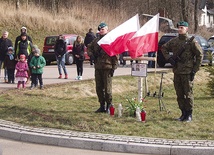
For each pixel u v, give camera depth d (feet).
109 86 33.65
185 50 31.12
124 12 147.33
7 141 27.86
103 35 33.78
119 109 32.65
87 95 44.73
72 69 73.31
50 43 87.35
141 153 25.38
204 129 29.25
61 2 149.69
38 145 27.04
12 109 34.81
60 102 38.93
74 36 88.84
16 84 51.37
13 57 51.78
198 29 165.27
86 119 31.35
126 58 33.37
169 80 57.93
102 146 25.99
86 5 142.82
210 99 44.11
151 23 32.96
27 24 114.01
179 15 190.39
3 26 109.70
